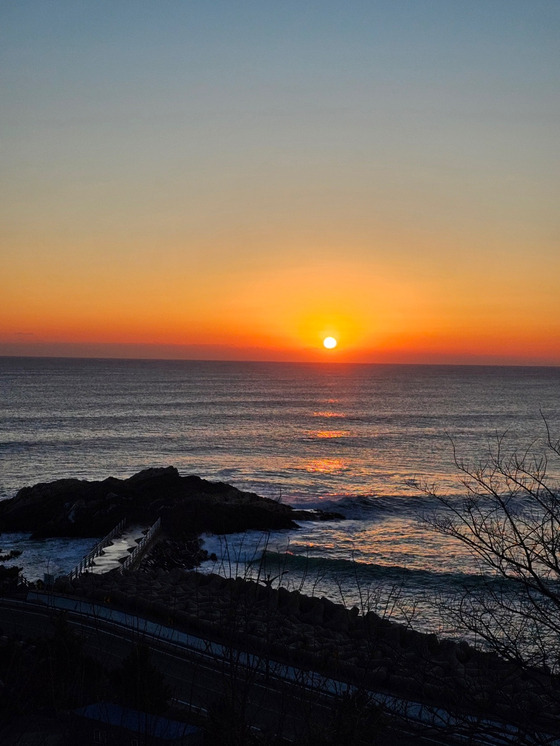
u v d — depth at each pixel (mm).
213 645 23188
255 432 141000
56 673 14727
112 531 53656
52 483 71812
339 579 42344
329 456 108438
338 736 10516
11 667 14641
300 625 25016
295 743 10617
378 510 67438
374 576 43188
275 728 13984
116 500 63125
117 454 110312
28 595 30516
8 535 58875
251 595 26500
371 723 10844
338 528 60500
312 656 18797
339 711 10961
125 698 14008
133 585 31531
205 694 19203
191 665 21594
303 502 70750
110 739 11852
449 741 13094
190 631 24922
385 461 102562
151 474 74375
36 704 13148
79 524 59125
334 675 15750
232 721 10586
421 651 13891
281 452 113312
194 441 125938
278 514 62156
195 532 57719
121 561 46000
